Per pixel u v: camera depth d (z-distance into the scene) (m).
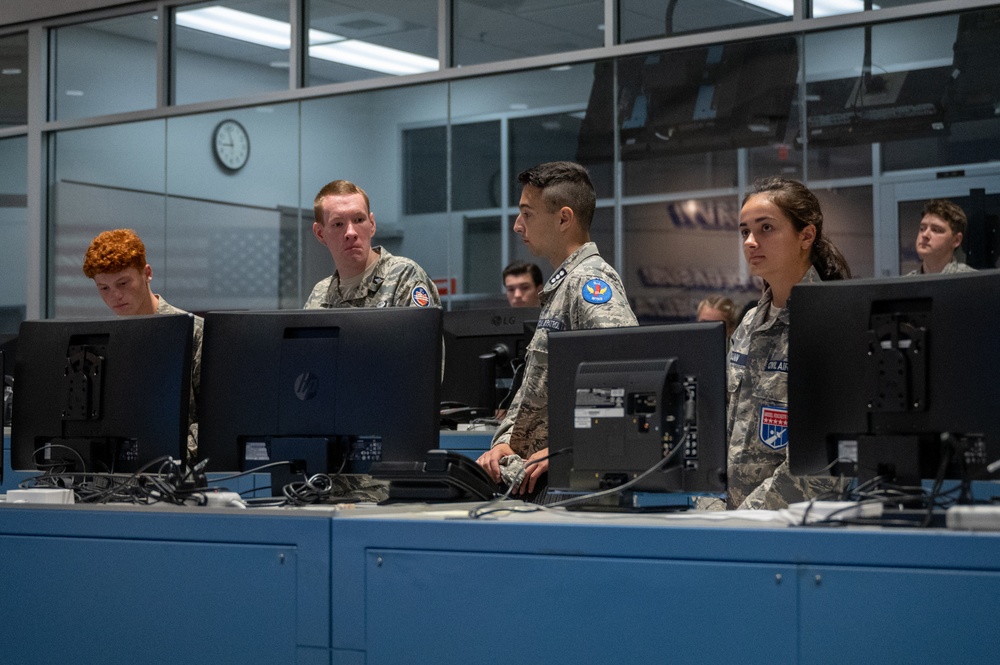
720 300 5.87
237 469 2.29
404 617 1.75
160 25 7.73
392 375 2.19
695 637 1.57
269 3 7.52
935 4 5.73
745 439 2.40
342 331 2.24
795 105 6.14
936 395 1.79
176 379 2.31
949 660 1.43
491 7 6.96
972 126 5.71
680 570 1.59
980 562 1.42
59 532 2.04
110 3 7.76
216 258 7.66
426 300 3.27
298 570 1.83
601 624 1.63
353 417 2.20
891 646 1.46
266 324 2.29
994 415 1.73
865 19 5.89
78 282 8.04
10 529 2.08
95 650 1.99
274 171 7.53
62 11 7.90
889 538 1.47
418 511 2.02
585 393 2.02
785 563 1.53
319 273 7.39
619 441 1.97
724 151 6.38
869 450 1.84
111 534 1.99
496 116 6.97
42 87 8.07
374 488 2.45
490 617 1.70
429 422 2.16
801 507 1.73
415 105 7.19
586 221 2.65
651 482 1.94
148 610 1.95
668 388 1.96
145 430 2.32
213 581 1.90
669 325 2.00
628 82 6.61
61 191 8.11
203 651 1.90
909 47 5.84
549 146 6.84
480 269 7.04
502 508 1.97
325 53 7.40
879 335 1.84
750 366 2.41
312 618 1.82
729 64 6.31
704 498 2.40
